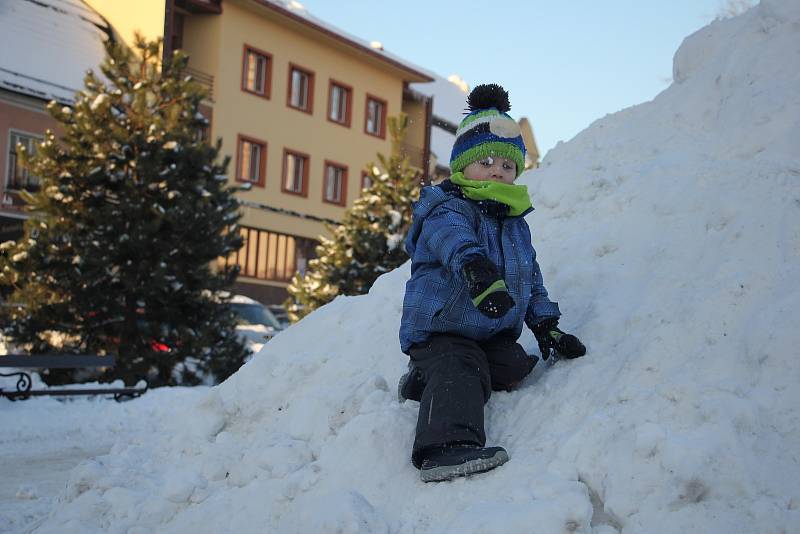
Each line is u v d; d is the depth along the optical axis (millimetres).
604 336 2959
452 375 2699
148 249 13617
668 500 2156
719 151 3775
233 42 28406
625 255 3414
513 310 2895
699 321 2674
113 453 3842
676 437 2248
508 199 2893
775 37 4199
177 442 3584
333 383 3619
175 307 13883
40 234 13539
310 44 31281
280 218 30188
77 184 13758
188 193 14328
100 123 14047
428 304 2854
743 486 2111
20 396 8258
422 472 2598
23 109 23859
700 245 3145
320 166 31797
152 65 15328
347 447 2844
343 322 4121
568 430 2564
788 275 2682
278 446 3074
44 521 3322
